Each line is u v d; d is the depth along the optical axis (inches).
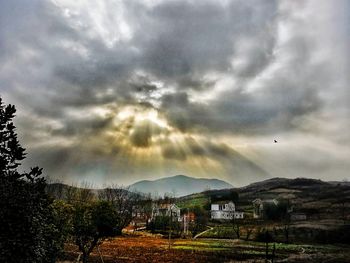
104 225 1600.6
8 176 520.7
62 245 1189.7
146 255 2691.9
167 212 5925.2
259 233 4269.2
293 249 3312.0
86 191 4884.4
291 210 6195.9
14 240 491.8
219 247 3383.4
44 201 596.4
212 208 6382.9
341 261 2524.6
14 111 539.5
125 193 5689.0
